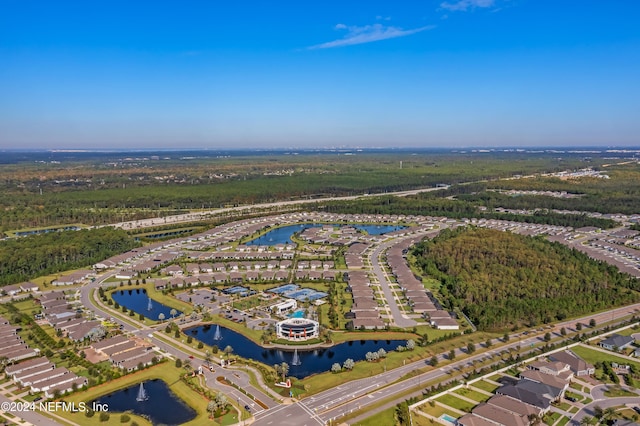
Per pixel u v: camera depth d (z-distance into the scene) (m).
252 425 191.00
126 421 193.75
